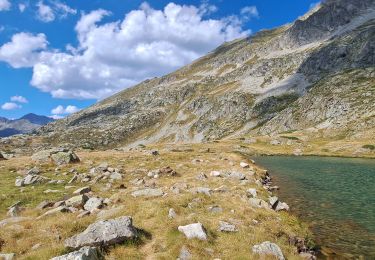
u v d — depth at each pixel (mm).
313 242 23359
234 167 55750
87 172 45625
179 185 34344
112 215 22297
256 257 17500
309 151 130750
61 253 16203
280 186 47812
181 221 21078
